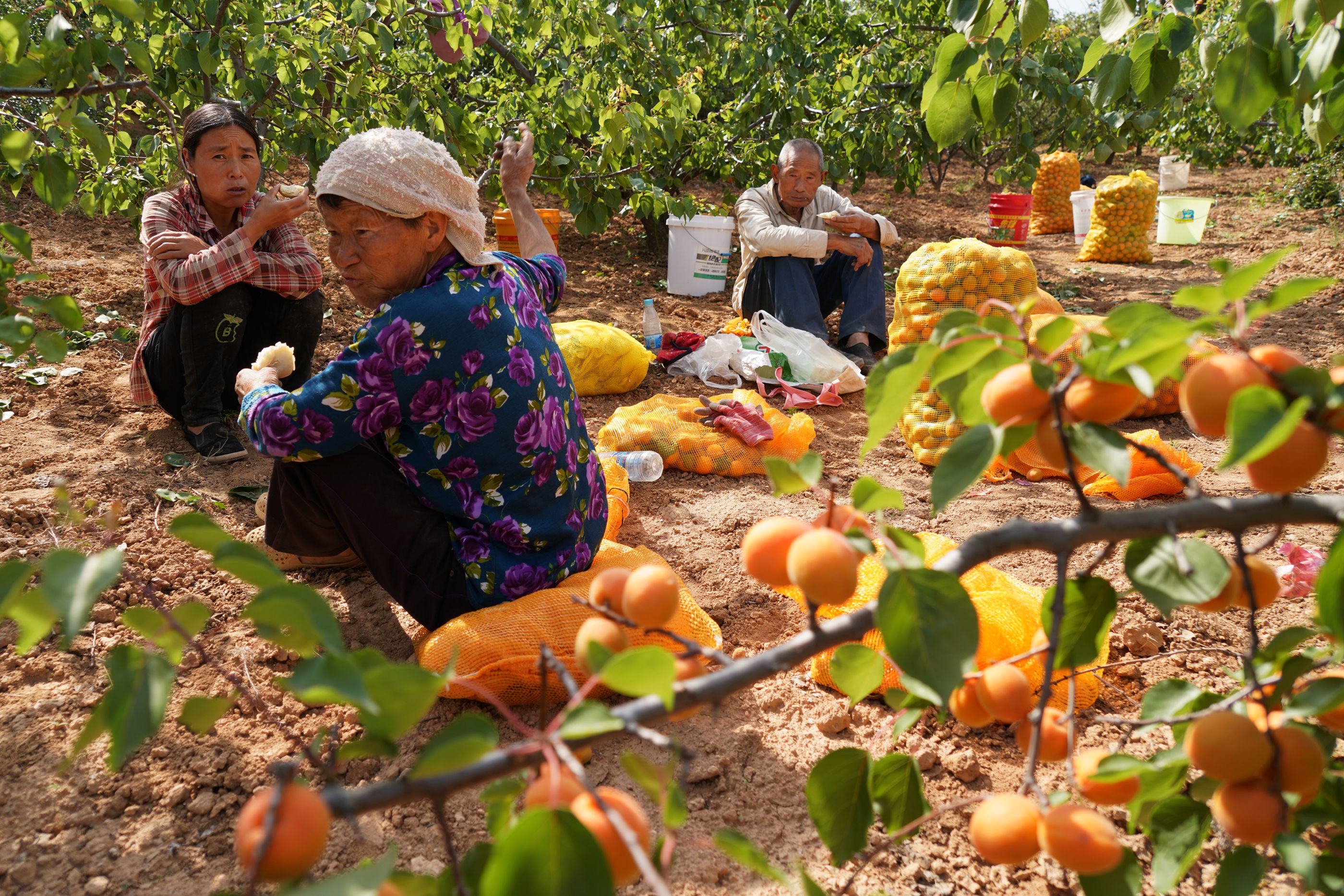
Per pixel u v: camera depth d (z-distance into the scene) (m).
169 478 3.54
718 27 9.31
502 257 2.63
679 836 1.97
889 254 9.27
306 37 5.36
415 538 2.36
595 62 7.38
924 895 1.83
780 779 2.14
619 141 6.18
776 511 3.57
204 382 3.69
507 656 2.22
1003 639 2.27
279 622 0.84
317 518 2.52
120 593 2.76
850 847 1.27
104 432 3.90
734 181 11.12
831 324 6.39
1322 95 1.94
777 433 4.08
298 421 2.13
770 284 5.54
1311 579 2.62
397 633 2.65
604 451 3.91
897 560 0.97
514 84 7.52
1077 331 1.00
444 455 2.26
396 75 6.22
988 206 12.45
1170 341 0.90
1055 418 0.95
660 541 3.30
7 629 2.56
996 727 2.31
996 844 0.99
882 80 9.56
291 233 3.87
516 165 2.90
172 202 3.71
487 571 2.35
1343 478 3.76
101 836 1.94
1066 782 2.12
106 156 2.37
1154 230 10.88
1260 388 0.83
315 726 2.27
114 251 6.18
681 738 2.26
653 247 8.23
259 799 0.75
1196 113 11.70
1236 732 0.97
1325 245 8.77
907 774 1.27
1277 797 0.98
